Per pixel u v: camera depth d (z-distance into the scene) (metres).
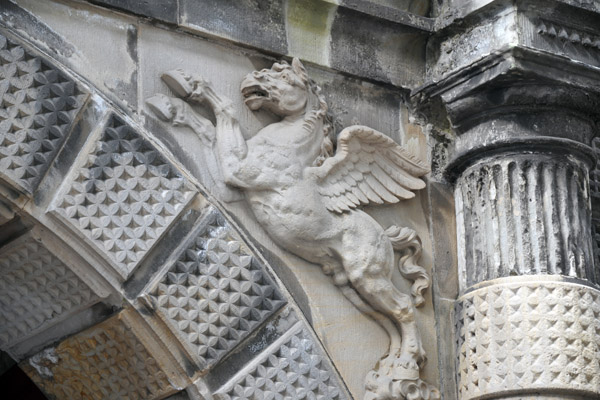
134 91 14.69
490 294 15.38
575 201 15.84
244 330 14.58
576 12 15.88
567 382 14.90
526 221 15.57
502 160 15.84
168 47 15.05
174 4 15.04
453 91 16.08
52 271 14.43
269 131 15.29
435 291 16.03
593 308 15.33
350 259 15.30
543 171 15.79
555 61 15.59
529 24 15.66
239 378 14.52
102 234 14.07
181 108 14.85
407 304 15.59
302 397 14.73
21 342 15.38
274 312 14.81
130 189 14.29
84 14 14.57
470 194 16.12
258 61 15.63
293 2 15.73
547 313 15.12
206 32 15.19
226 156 14.86
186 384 14.49
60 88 14.07
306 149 15.36
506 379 15.04
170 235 14.49
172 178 14.54
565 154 15.88
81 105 14.17
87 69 14.45
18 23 14.10
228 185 14.88
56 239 14.08
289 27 15.78
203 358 14.40
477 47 15.90
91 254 14.10
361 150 15.86
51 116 13.98
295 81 15.42
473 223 15.99
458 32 16.25
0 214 13.91
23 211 13.86
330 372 14.98
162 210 14.40
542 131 15.81
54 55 14.26
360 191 15.72
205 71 15.20
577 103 15.91
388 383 15.22
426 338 15.80
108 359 15.00
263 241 15.05
